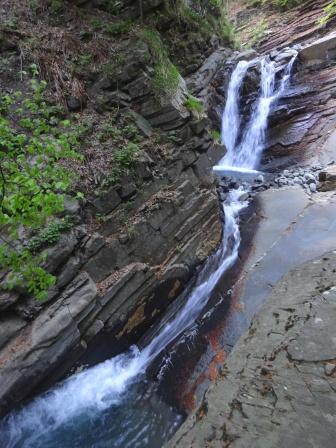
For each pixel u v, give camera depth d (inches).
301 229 280.8
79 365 210.7
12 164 120.5
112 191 239.0
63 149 132.9
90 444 183.3
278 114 480.4
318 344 135.3
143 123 281.3
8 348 186.9
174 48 423.5
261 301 227.3
